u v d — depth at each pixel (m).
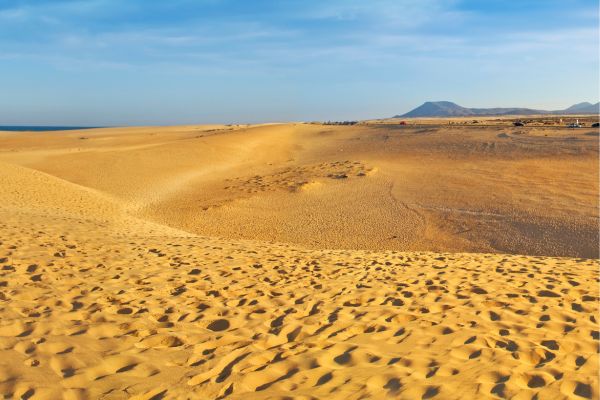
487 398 4.03
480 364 4.71
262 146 46.97
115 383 4.19
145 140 53.91
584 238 14.15
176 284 7.49
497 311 6.44
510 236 14.91
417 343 5.27
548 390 4.21
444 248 14.27
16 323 5.40
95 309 6.07
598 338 5.52
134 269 8.20
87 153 34.84
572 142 36.59
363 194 22.59
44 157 32.44
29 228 10.78
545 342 5.35
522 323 5.98
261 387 4.25
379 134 57.47
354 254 11.19
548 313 6.39
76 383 4.17
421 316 6.24
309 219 18.30
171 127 100.31
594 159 29.70
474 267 9.56
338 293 7.34
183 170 31.75
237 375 4.43
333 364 4.74
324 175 28.31
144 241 11.05
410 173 28.09
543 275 8.73
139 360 4.68
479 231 15.72
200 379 4.36
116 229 12.88
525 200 19.53
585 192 20.52
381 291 7.44
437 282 8.11
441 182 24.64
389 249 14.29
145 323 5.70
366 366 4.66
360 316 6.20
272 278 8.20
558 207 18.03
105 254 9.12
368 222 17.55
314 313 6.35
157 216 18.83
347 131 65.94
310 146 50.66
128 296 6.71
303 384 4.29
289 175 29.14
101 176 27.36
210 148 40.94
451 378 4.39
